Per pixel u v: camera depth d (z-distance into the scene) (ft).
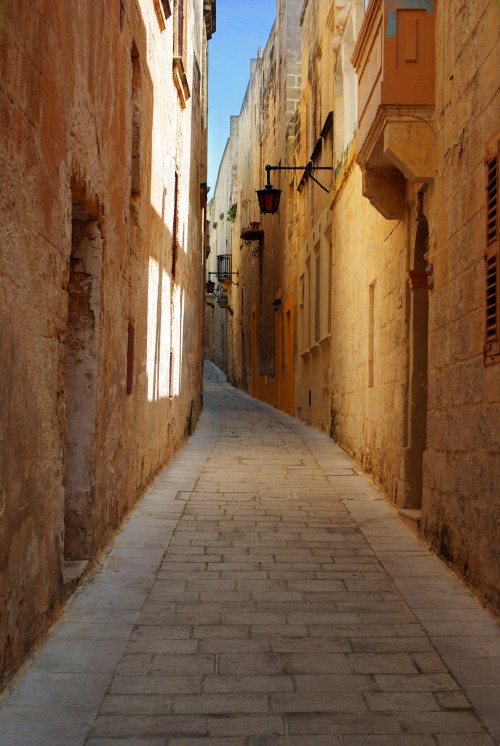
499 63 16.85
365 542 23.36
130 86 24.70
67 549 19.76
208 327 216.13
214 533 24.27
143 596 17.88
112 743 10.99
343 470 37.09
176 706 12.25
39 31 13.35
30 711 11.90
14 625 13.00
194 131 52.80
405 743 11.11
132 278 25.84
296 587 18.84
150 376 31.40
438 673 13.66
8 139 11.75
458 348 20.01
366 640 15.29
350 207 42.60
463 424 19.43
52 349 14.84
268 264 96.73
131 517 26.17
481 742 11.16
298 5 78.84
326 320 53.72
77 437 19.72
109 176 20.83
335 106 47.47
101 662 13.93
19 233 12.46
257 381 106.93
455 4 20.66
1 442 11.89
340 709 12.21
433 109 23.02
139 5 26.27
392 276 30.37
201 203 65.57
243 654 14.51
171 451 39.88
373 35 24.91
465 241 19.53
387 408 30.91
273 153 90.99
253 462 39.55
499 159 16.70
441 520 21.47
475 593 18.11
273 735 11.32
